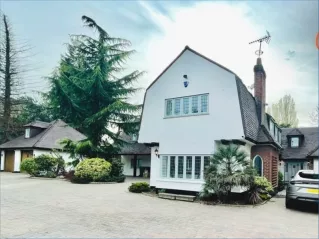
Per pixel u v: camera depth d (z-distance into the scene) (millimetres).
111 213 9656
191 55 15758
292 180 11445
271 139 15711
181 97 15758
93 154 24469
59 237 6727
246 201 12703
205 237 6922
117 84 26703
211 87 14742
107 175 21219
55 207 10539
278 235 7305
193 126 14992
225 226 8109
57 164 24828
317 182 10750
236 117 13742
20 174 28297
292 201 11453
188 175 14781
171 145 15602
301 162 24875
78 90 25578
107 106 24250
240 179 11891
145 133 16812
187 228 7770
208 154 14242
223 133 13961
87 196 13641
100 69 24594
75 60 38250
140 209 10578
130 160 32000
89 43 28484
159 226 7934
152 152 16703
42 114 43594
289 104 30844
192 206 11688
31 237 6691
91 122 24344
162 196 14055
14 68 38062
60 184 19031
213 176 12500
